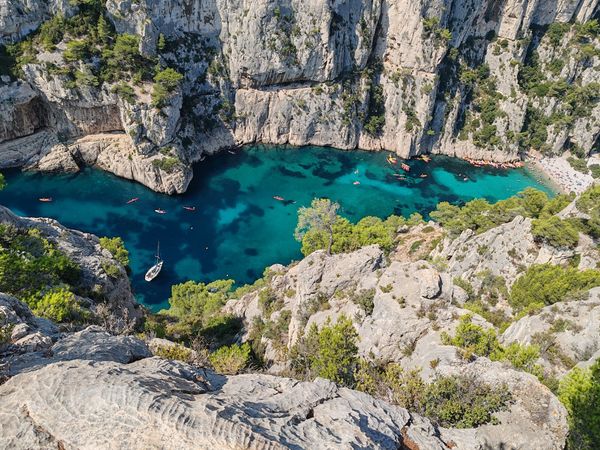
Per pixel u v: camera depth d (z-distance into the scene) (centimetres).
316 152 14362
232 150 13925
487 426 2280
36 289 3466
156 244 10312
